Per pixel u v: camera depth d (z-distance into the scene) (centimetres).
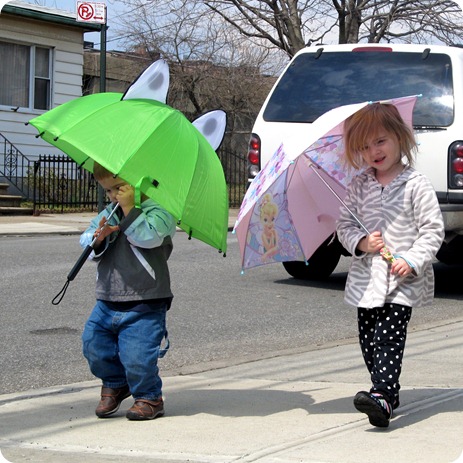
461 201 891
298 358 666
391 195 456
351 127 455
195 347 708
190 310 860
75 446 430
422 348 691
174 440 437
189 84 3300
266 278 1070
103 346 481
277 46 2578
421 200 450
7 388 582
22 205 2084
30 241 1441
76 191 2166
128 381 477
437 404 498
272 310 871
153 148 448
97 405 517
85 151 445
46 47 2325
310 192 491
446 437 432
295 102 974
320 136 449
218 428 458
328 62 984
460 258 1112
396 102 465
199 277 1062
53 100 2338
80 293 930
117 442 436
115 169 438
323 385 566
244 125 3612
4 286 964
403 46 964
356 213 469
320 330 786
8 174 2217
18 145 2266
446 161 896
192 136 470
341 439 431
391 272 448
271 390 551
